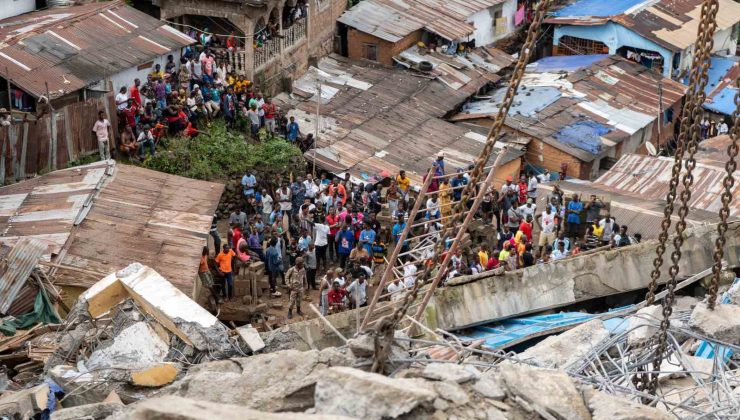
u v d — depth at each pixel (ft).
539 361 43.19
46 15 120.78
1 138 94.02
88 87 108.78
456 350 40.73
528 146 138.00
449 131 136.87
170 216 87.04
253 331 51.31
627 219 99.71
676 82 155.84
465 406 33.76
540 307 65.72
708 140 125.29
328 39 152.97
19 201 85.51
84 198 85.56
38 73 105.50
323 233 98.07
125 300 53.62
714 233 70.54
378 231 97.86
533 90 149.18
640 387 43.19
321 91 141.59
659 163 114.32
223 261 89.20
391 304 61.21
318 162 121.80
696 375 42.22
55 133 98.68
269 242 92.73
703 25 41.88
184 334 50.08
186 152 110.52
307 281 95.40
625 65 158.40
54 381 49.01
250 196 108.06
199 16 135.54
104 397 47.24
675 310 54.24
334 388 32.60
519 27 171.83
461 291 63.77
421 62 150.41
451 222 41.32
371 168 123.54
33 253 71.67
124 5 125.39
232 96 121.39
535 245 105.40
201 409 29.35
